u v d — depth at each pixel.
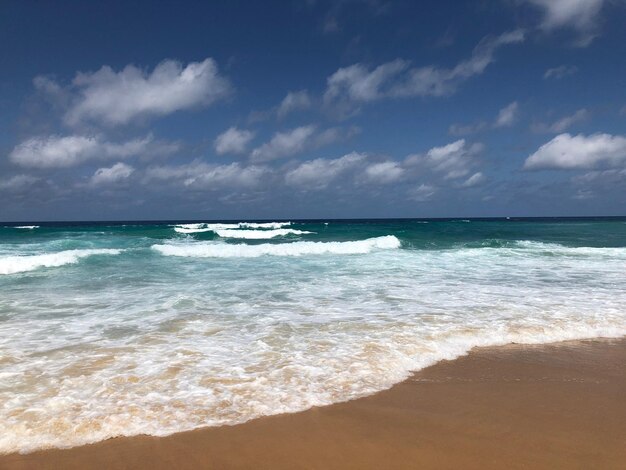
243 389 4.84
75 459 3.56
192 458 3.60
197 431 3.99
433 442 3.88
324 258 18.17
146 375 5.19
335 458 3.62
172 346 6.32
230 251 19.66
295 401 4.60
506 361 5.98
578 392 5.01
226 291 10.70
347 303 9.32
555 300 9.56
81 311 8.55
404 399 4.74
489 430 4.11
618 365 5.90
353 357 5.88
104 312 8.47
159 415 4.24
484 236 32.47
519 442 3.90
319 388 4.92
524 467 3.51
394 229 44.78
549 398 4.84
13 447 3.70
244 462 3.55
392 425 4.17
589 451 3.76
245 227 55.03
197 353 6.01
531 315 8.21
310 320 7.86
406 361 5.82
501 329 7.28
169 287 11.23
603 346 6.65
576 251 20.03
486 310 8.62
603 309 8.70
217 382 5.01
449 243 25.89
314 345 6.37
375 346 6.32
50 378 5.08
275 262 16.84
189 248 19.88
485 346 6.57
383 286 11.41
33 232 40.53
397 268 14.98
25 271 14.10
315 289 10.98
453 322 7.69
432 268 14.95
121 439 3.86
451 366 5.75
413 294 10.30
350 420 4.25
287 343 6.47
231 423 4.14
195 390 4.79
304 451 3.71
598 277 12.86
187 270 14.47
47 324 7.57
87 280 12.34
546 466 3.53
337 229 45.72
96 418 4.15
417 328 7.29
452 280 12.38
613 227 47.47
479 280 12.38
